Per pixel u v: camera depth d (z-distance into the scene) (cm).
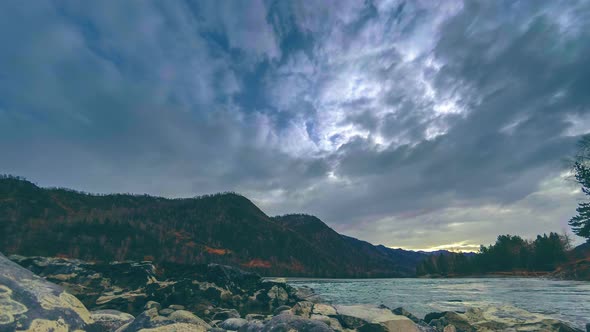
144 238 17750
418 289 4906
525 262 12600
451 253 16950
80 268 2175
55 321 526
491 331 1262
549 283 5847
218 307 1980
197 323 826
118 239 16075
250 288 2552
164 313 1514
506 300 2708
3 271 565
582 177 4059
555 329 1234
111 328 838
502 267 13238
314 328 732
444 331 1235
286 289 2638
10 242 11544
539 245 12194
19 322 481
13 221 13675
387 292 4281
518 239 14538
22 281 570
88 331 567
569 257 11525
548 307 2128
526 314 1461
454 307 2259
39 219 16288
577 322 1531
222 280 2405
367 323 1147
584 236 6350
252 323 962
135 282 2092
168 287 2020
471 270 14300
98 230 16000
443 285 6144
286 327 744
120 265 2269
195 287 2134
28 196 19062
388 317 1202
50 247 12119
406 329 1120
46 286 595
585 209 6312
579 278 7188
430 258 17750
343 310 1396
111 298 1791
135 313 1712
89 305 1720
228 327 1125
